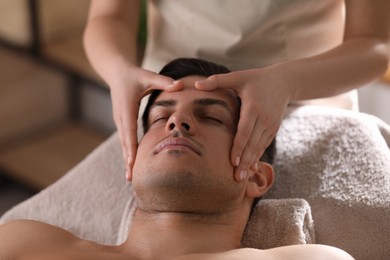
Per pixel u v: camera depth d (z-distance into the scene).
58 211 1.67
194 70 1.52
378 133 1.62
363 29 1.54
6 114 3.03
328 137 1.62
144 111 1.54
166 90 1.47
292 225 1.48
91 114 3.15
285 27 1.62
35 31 2.80
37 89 3.09
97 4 1.72
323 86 1.48
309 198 1.57
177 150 1.36
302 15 1.60
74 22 2.90
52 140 3.08
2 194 3.03
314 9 1.59
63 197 1.68
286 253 1.37
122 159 1.72
